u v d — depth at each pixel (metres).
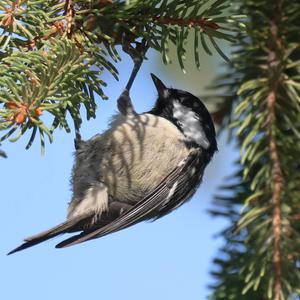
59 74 5.75
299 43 5.96
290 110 6.03
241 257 5.97
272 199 5.66
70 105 6.33
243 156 5.74
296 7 6.02
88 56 6.46
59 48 5.90
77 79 6.14
